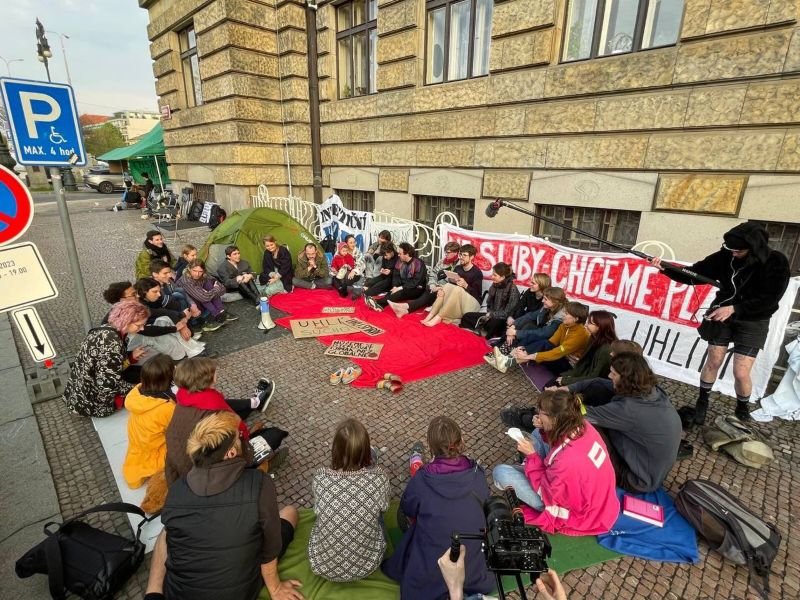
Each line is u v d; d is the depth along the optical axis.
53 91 3.32
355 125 9.02
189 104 12.60
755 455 2.98
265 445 2.78
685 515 2.51
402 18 7.56
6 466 3.02
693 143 4.81
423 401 3.87
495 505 1.61
